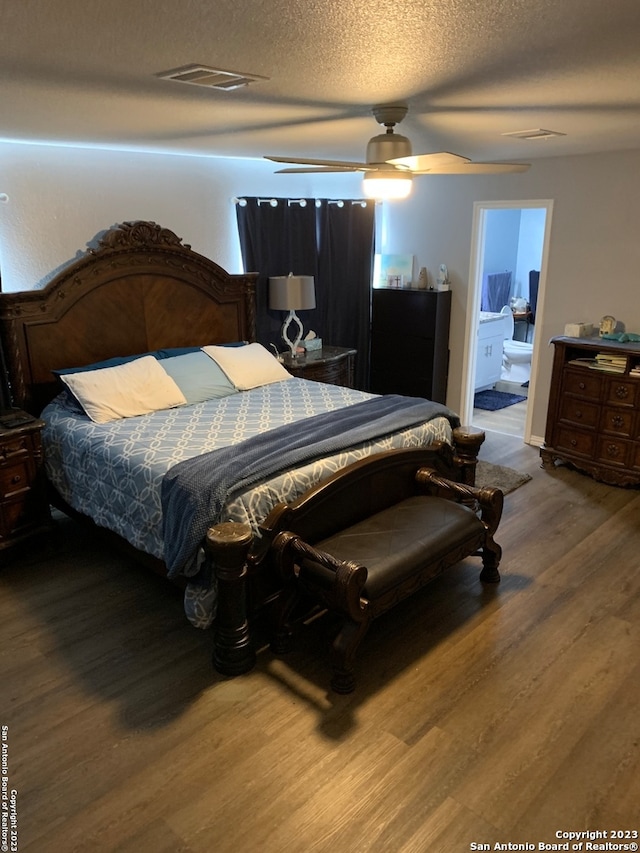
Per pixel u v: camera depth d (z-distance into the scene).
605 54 1.86
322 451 3.02
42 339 3.91
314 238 5.57
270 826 1.98
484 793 2.09
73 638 2.92
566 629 2.95
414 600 3.20
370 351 6.23
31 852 1.89
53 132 3.37
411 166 2.88
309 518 2.83
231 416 3.73
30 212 3.93
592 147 4.16
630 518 4.05
